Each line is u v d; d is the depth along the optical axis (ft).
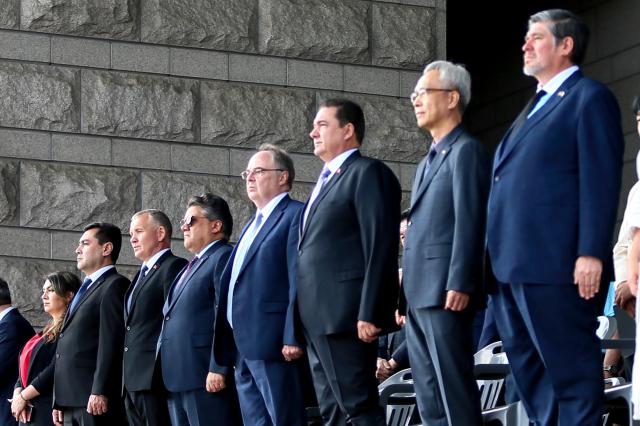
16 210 59.98
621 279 40.42
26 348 56.54
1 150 60.08
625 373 43.75
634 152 72.74
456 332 34.19
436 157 35.55
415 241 35.22
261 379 41.86
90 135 61.16
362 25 64.64
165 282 48.62
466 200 34.04
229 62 63.05
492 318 44.68
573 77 32.63
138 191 61.26
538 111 32.68
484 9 85.61
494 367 40.83
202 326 45.62
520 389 33.50
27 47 60.85
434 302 34.37
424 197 35.29
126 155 61.41
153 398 47.85
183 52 62.54
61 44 61.16
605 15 75.87
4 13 60.64
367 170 38.27
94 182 60.75
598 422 31.78
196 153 62.23
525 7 81.82
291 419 41.55
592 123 31.65
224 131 62.44
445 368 34.19
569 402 31.89
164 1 62.39
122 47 61.87
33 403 55.11
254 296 41.88
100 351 50.72
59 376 52.31
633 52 73.51
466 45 87.30
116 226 58.13
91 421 51.47
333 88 64.13
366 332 36.91
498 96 83.87
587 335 31.91
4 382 58.44
